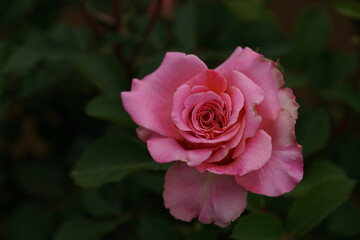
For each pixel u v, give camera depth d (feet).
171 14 2.70
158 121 1.75
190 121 1.74
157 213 2.35
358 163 2.50
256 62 1.74
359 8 2.22
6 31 2.73
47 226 2.56
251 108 1.69
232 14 2.56
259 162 1.68
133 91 1.76
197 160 1.68
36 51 2.36
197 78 1.74
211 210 1.74
